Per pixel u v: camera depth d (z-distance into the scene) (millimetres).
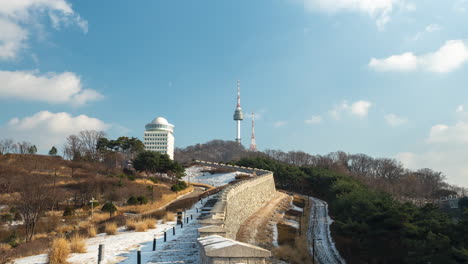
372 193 56812
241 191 48812
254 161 121312
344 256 38281
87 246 21609
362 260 37031
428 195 119375
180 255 17094
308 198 87375
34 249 21922
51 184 59406
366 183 113812
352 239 42812
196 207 52250
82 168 82000
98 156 100750
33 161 79062
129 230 30422
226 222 29375
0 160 74875
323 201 88188
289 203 78188
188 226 31031
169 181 89750
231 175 102438
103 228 31578
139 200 58562
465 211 31469
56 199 47812
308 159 170500
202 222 18203
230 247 9031
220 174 104938
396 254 34438
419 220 38781
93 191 60156
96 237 27016
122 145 108375
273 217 55438
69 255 18047
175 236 24750
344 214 49094
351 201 51812
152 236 25812
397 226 35875
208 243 11539
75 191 61500
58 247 16906
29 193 36156
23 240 30609
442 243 28297
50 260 16531
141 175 90938
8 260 17312
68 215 45625
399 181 125875
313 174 106500
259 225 46688
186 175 103500
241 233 40562
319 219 60688
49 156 89875
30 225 34469
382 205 42844
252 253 9031
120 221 36844
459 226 31047
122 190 63875
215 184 94938
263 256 9070
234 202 41094
